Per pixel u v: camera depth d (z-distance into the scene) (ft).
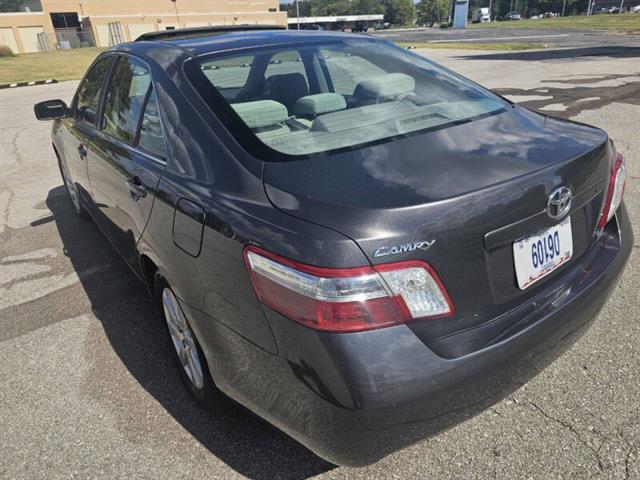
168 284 7.45
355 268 4.59
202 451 6.91
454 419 5.24
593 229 6.63
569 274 6.26
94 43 179.11
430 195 4.96
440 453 6.58
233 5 207.72
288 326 4.89
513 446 6.59
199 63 7.43
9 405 8.01
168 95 7.27
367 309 4.64
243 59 7.65
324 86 8.36
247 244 5.18
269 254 4.95
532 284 5.71
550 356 6.00
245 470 6.57
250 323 5.33
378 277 4.65
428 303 4.86
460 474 6.27
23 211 16.79
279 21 223.10
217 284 5.69
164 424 7.43
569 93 30.12
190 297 6.31
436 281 4.88
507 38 108.27
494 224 5.15
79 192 13.26
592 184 6.27
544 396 7.34
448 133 6.41
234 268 5.37
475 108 7.40
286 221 4.99
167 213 6.67
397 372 4.71
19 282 12.01
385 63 8.67
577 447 6.50
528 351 5.53
